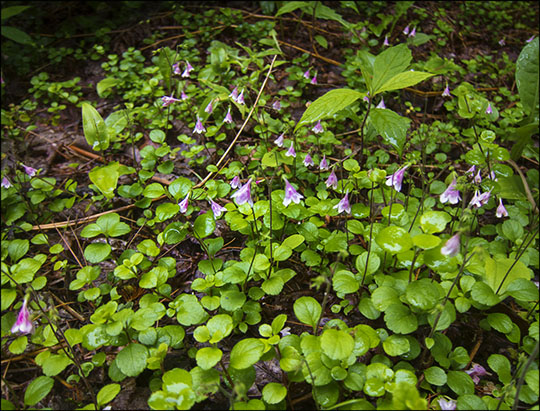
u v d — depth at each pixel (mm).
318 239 212
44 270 217
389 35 425
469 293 189
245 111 277
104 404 156
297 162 266
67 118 326
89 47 397
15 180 263
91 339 167
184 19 418
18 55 375
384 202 235
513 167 283
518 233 215
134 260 191
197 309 176
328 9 377
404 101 346
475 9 497
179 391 147
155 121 302
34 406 164
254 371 165
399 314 170
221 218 242
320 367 156
